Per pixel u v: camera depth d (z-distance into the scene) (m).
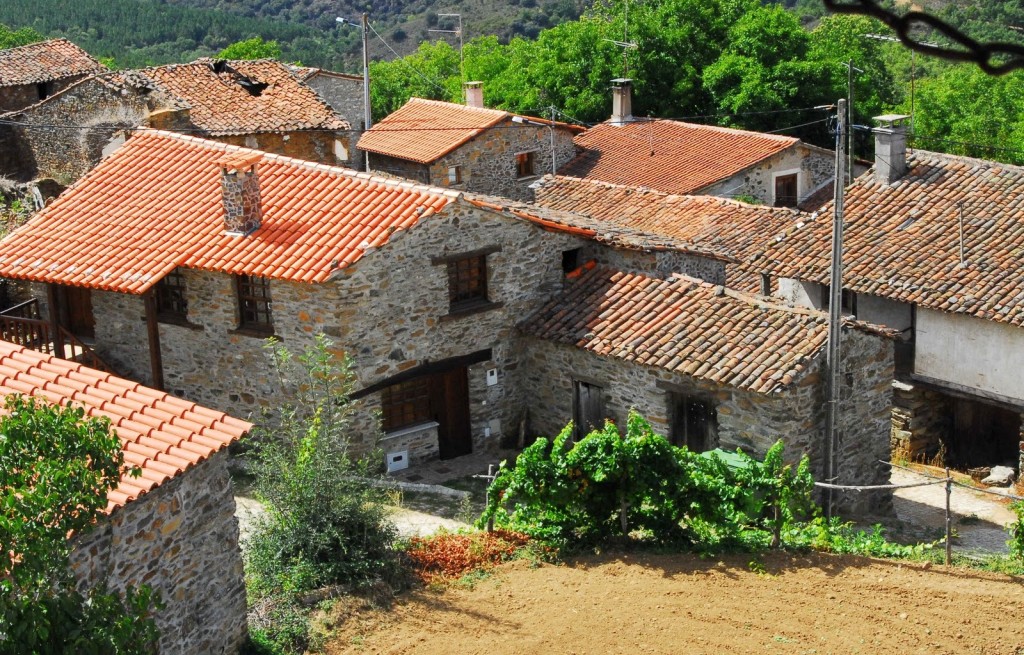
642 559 15.96
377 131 37.03
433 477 20.88
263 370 20.42
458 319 21.11
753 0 49.19
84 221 21.86
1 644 9.07
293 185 21.36
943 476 23.11
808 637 13.54
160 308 21.53
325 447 15.84
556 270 22.55
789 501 16.20
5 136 34.06
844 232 25.77
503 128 35.91
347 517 15.31
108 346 22.11
